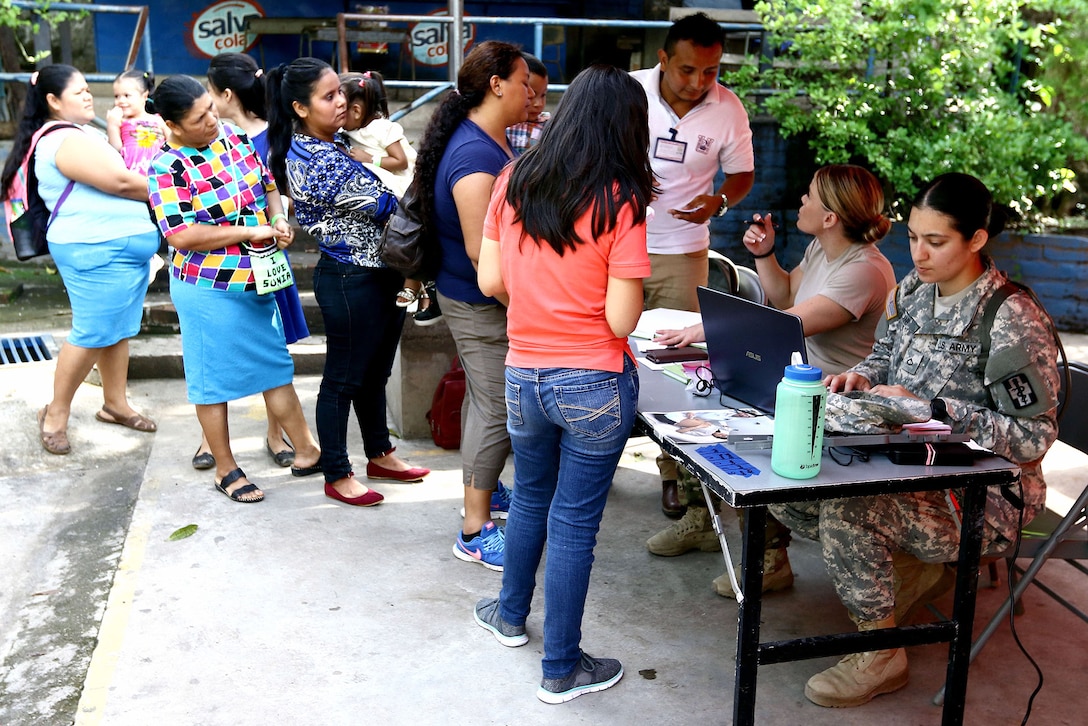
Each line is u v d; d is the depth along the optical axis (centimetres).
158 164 351
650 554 353
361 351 370
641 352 329
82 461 432
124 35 890
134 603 311
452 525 371
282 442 438
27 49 867
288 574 331
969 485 225
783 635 302
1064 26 741
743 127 432
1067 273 705
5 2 691
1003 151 712
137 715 257
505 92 301
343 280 358
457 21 687
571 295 238
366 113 432
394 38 816
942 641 243
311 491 400
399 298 351
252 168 367
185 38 901
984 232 245
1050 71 769
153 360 544
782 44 838
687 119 417
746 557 225
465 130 305
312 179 347
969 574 238
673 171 420
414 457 443
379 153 448
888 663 269
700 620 310
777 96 773
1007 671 285
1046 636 303
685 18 402
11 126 745
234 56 410
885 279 314
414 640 294
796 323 246
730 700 269
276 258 374
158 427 473
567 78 991
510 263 247
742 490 211
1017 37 728
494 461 333
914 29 714
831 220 312
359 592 321
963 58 740
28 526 377
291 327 414
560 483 256
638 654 290
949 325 256
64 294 654
